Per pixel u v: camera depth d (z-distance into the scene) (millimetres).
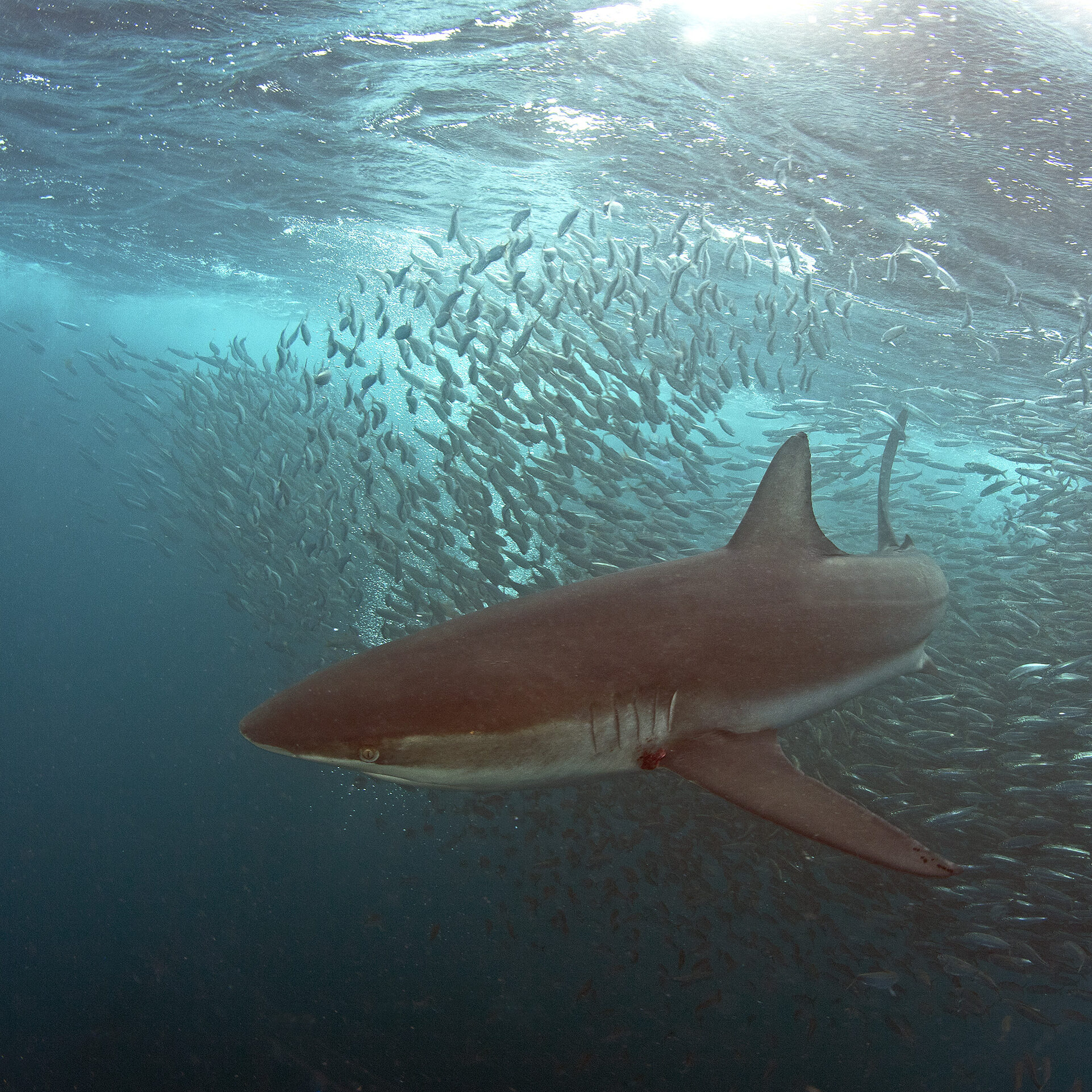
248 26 9953
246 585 12031
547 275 8672
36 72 11586
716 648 2592
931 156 9828
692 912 6996
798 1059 9328
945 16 7824
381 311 8016
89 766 21016
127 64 11172
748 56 8898
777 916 7406
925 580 3570
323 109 12195
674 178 12117
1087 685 6973
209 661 27016
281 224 18828
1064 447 9984
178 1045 10789
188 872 15398
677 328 19375
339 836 15352
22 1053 11273
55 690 25781
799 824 2045
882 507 4594
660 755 2428
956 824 5906
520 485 7828
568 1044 9727
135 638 28781
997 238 11273
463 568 8461
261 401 11172
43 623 34562
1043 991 6758
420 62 10453
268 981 11750
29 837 18016
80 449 13578
